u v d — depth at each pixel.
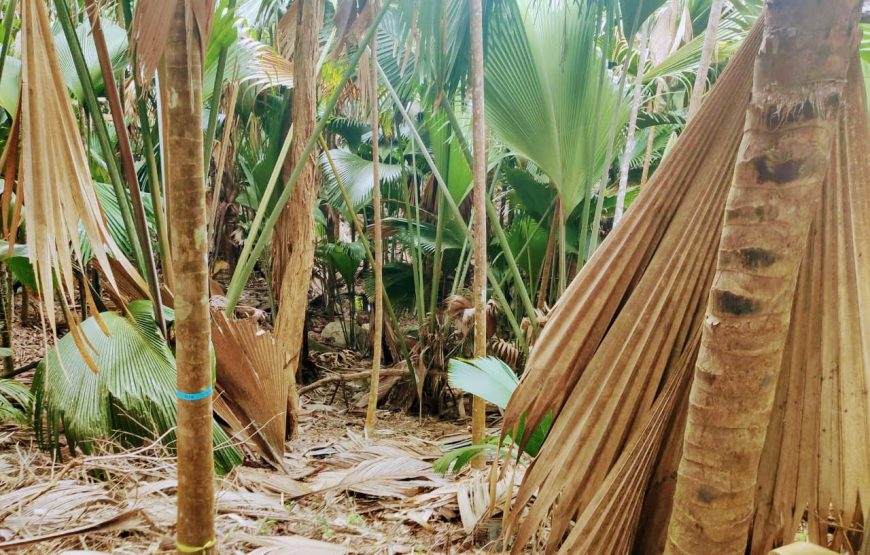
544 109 3.63
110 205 3.37
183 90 1.40
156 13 1.34
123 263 2.01
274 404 3.17
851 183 1.40
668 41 4.56
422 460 3.25
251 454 3.13
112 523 1.81
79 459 2.37
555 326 1.67
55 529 2.00
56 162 1.60
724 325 1.25
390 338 5.83
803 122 1.13
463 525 2.38
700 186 1.55
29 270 3.03
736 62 1.50
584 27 3.48
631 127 3.37
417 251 5.58
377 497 2.73
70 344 2.74
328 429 4.39
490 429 4.51
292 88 4.25
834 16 1.08
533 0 3.40
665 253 1.57
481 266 2.84
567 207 3.89
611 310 1.62
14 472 2.45
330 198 5.90
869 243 1.41
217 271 7.38
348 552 2.14
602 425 1.60
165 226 3.16
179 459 1.57
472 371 2.45
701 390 1.31
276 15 4.77
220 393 3.17
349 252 6.56
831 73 1.11
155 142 5.55
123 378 2.67
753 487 1.33
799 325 1.50
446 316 4.74
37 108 1.56
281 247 3.89
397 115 4.95
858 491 1.52
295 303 3.80
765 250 1.19
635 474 1.62
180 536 1.61
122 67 3.55
